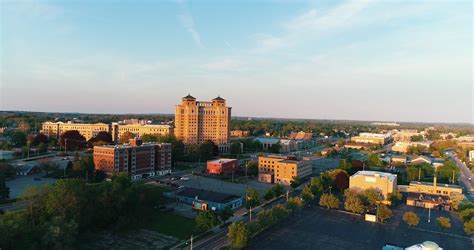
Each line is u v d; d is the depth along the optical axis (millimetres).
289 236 137500
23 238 104125
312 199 199250
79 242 124312
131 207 147375
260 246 125688
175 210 168500
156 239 129750
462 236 144125
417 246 116500
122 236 131750
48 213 126062
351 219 163500
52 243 105250
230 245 117938
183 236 133750
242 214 167375
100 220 138750
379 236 141250
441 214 178750
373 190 189750
